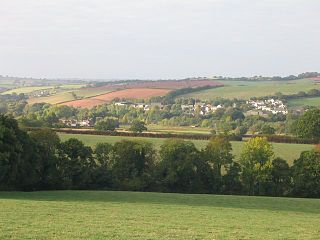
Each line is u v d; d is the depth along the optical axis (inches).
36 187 2992.1
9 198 2338.8
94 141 4407.0
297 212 2207.2
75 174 3159.5
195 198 2652.6
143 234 1284.4
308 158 3277.6
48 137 3171.8
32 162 2886.3
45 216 1621.6
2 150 2598.4
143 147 3371.1
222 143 3420.3
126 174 3321.9
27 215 1624.0
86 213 1779.0
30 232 1241.4
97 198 2491.4
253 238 1293.1
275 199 2751.0
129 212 1883.6
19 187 2859.3
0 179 2596.0
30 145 2883.9
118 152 3336.6
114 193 2770.7
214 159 3373.5
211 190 3371.1
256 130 6550.2
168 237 1253.7
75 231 1286.9
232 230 1446.9
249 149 3344.0
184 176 3356.3
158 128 6742.1
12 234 1195.3
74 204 2091.5
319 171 3228.3
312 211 2287.2
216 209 2165.4
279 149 4532.5
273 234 1391.5
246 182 3336.6
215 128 6904.5
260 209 2266.2
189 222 1622.8
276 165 3326.8
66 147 3181.6
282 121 7268.7
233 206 2358.5
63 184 3105.3
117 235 1249.4
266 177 3280.0
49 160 3036.4
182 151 3376.0
